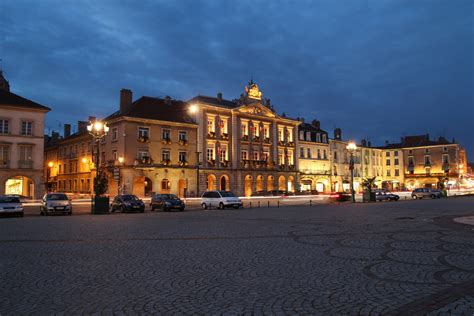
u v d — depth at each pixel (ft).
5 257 32.73
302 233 47.39
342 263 29.07
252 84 221.87
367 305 19.16
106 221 69.77
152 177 178.09
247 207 121.90
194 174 192.65
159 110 191.52
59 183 233.14
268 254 33.19
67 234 48.78
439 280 23.68
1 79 180.75
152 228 55.72
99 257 32.53
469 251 33.45
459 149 308.60
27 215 95.86
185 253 34.14
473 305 18.78
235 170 207.51
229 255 32.96
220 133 204.23
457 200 141.18
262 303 19.71
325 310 18.56
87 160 203.31
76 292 22.12
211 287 22.85
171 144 186.91
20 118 159.94
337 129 284.61
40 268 28.37
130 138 174.91
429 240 40.09
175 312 18.60
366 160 306.76
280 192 206.39
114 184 177.06
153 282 24.17
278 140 231.91
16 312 18.81
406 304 19.17
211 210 107.45
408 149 317.01
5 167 155.94
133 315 18.26
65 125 241.55
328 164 268.21
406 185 315.58
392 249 34.81
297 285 23.02
